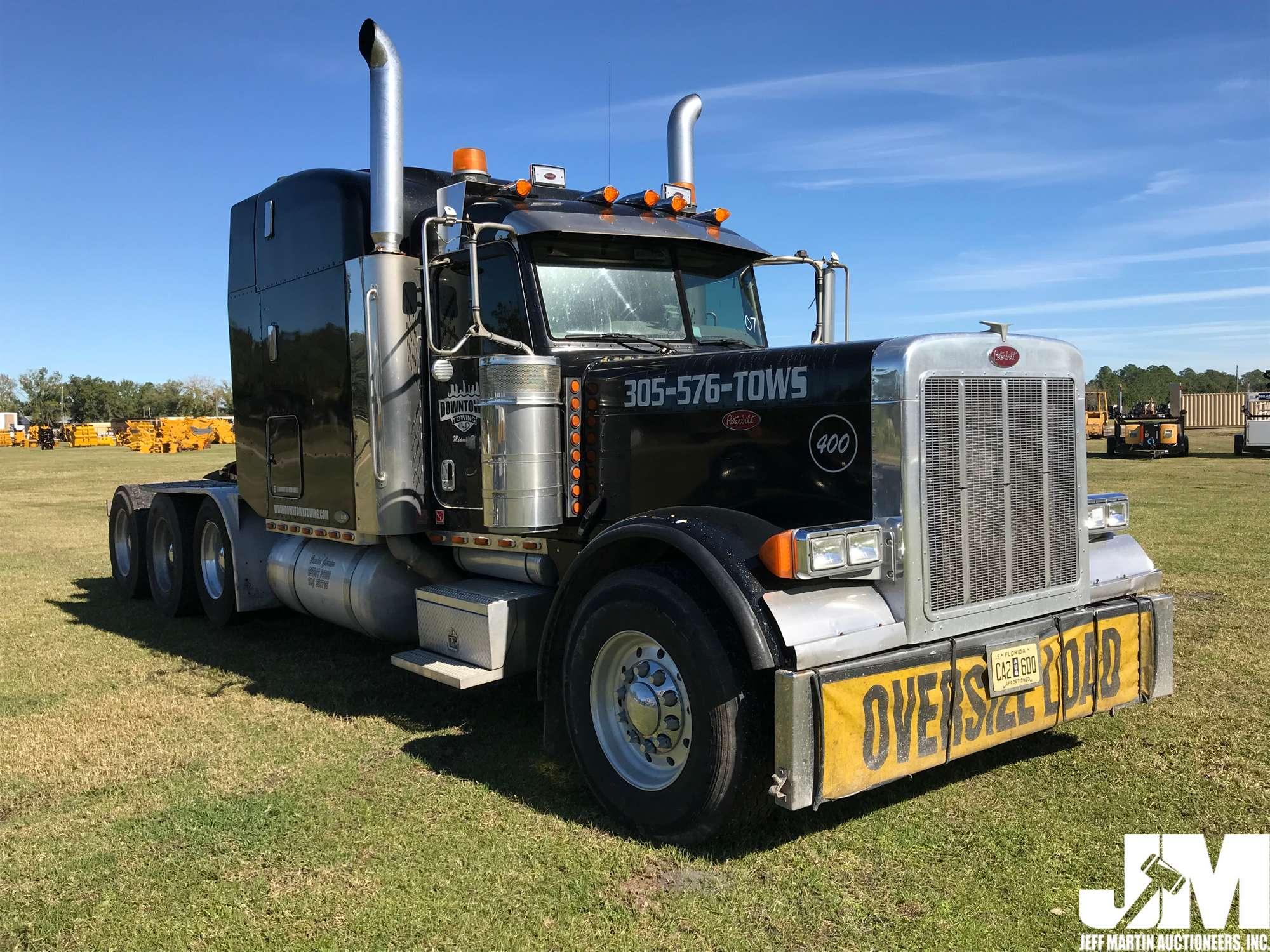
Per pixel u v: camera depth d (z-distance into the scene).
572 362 4.77
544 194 5.51
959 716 3.64
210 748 4.92
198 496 8.22
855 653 3.42
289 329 6.43
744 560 3.53
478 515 5.17
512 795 4.24
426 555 5.70
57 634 7.76
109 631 7.88
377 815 4.04
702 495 4.25
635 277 5.12
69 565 11.70
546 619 4.57
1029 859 3.53
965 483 3.72
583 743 4.04
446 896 3.35
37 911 3.32
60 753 4.86
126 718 5.43
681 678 3.65
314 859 3.65
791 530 3.43
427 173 6.04
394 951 3.02
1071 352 4.13
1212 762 4.40
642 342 5.05
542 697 4.34
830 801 3.69
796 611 3.40
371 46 5.24
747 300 5.63
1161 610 4.35
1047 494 4.02
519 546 5.01
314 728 5.22
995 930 3.06
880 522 3.59
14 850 3.78
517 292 4.85
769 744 3.49
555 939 3.06
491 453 4.63
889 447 3.59
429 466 5.52
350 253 5.76
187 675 6.38
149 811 4.13
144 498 9.20
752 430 4.07
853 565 3.47
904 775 3.50
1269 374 36.50
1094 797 4.05
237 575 7.41
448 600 4.99
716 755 3.47
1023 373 3.92
